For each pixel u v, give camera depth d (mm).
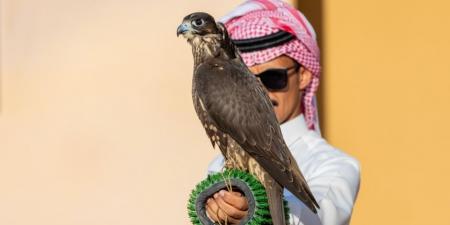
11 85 10094
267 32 6449
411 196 10180
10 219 10102
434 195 10172
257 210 5137
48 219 10062
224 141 5578
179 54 9742
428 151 10133
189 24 5676
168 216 9836
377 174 10195
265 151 5461
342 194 5809
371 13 10062
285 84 6504
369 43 10078
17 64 10070
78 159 9977
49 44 10031
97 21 9914
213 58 5676
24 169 10078
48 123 10031
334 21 10055
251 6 6605
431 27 10070
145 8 9789
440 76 10086
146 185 9844
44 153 10047
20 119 10086
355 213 10219
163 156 9805
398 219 10203
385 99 10117
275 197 5297
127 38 9844
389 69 10094
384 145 10148
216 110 5543
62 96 9992
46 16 10008
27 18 10055
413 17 10062
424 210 10188
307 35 6559
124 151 9883
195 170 9758
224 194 5145
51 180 10031
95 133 9938
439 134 10117
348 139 10148
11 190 10102
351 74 10109
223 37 5703
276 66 6488
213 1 9625
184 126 9758
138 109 9836
